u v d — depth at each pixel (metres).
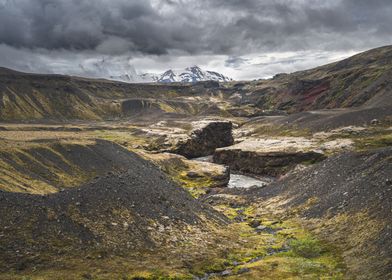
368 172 66.12
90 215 48.97
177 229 55.53
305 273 42.88
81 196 52.12
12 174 65.25
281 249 53.88
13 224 41.91
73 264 39.25
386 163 63.81
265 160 153.75
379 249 42.88
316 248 50.69
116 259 42.81
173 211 60.53
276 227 66.38
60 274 36.62
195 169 139.38
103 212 50.75
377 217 50.56
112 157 94.81
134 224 51.53
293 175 97.06
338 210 61.56
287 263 46.16
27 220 43.34
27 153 78.94
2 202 44.50
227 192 105.31
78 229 45.47
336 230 55.66
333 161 85.00
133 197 58.03
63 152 86.75
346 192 65.50
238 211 84.00
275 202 84.00
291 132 199.00
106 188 56.69
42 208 46.34
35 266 37.22
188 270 43.78
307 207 71.50
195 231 57.34
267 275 42.91
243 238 59.91
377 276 37.22
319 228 59.50
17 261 37.12
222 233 60.50
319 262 46.28
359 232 50.66
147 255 45.84
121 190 58.22
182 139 198.88
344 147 141.75
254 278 42.16
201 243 53.53
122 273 39.75
